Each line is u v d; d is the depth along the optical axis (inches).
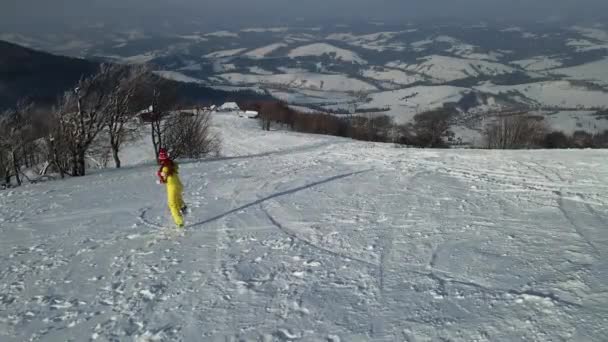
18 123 1093.1
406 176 556.7
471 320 215.6
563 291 231.1
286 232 380.2
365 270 285.9
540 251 288.4
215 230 402.6
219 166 774.5
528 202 405.7
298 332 221.9
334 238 352.5
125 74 1164.5
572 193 423.5
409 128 2940.5
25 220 506.6
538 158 609.9
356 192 494.3
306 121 3110.2
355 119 3494.1
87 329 247.3
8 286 317.7
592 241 298.8
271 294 264.8
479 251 299.1
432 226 359.9
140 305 267.7
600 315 205.2
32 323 260.8
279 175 631.8
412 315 226.1
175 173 418.0
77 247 393.1
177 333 231.6
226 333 227.3
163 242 383.9
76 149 1010.1
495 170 555.2
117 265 339.0
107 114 1088.2
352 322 225.5
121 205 534.3
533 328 202.7
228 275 298.0
